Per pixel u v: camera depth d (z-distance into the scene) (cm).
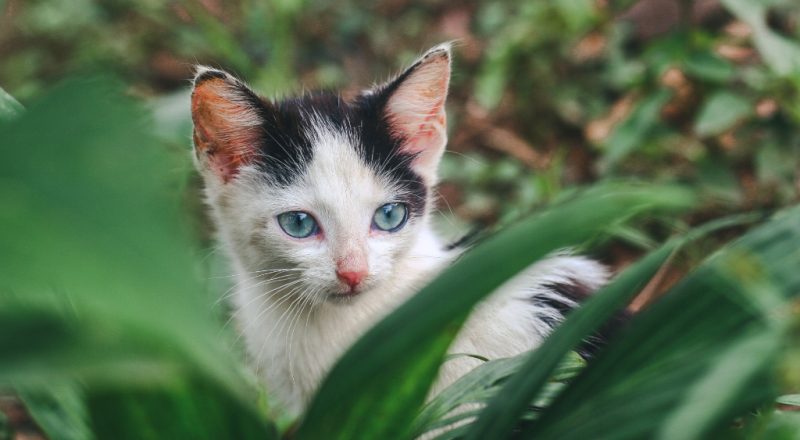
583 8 74
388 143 51
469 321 48
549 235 29
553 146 72
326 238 50
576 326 32
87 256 20
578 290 51
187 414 31
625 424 30
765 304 29
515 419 31
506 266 29
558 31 75
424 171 52
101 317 21
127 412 31
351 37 90
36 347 23
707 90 67
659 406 29
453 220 62
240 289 52
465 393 38
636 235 51
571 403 33
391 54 87
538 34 75
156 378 25
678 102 68
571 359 39
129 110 20
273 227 50
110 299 20
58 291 21
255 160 51
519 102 74
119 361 23
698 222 62
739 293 31
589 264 52
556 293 50
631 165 67
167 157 24
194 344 21
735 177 64
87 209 20
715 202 62
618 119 70
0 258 20
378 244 50
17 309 23
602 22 75
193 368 25
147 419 31
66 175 20
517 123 74
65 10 89
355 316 50
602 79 74
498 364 39
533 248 29
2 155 19
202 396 30
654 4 77
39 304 22
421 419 37
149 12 88
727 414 29
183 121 60
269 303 51
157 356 23
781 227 33
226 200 51
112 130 20
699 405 25
